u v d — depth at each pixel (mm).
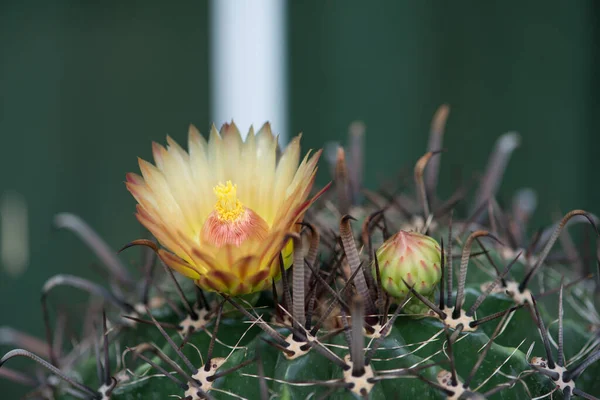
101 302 475
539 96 847
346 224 383
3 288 872
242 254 381
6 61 882
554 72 842
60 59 888
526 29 847
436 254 392
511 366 392
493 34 856
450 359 380
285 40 879
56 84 889
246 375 388
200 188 398
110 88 895
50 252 879
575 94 839
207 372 390
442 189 854
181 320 413
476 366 381
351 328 385
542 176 847
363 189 471
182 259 384
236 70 888
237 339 398
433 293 398
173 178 395
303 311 384
